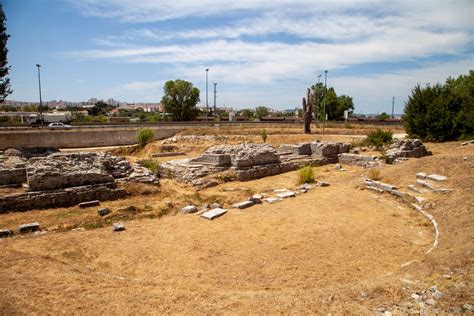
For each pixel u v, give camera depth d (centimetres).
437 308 496
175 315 503
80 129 3669
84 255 816
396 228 979
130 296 567
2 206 1188
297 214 1127
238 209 1218
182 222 1077
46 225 1078
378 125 4447
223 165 1891
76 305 523
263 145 2247
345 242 877
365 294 551
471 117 2361
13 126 3916
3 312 481
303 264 752
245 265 754
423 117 2614
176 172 1828
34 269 657
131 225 1053
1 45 2694
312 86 6444
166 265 761
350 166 2227
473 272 584
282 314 501
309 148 2461
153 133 3453
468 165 1389
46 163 1419
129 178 1576
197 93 6231
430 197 1177
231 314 504
